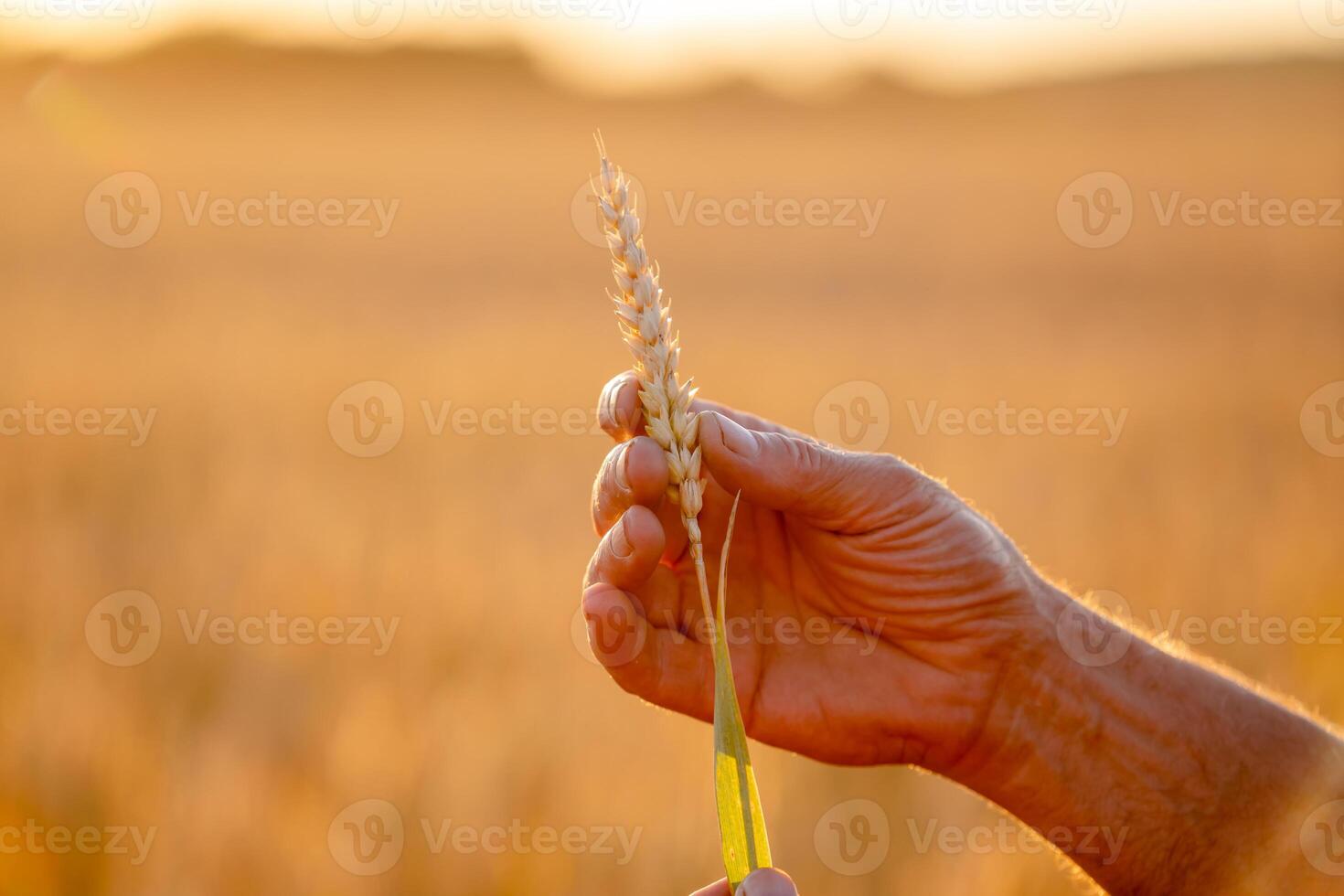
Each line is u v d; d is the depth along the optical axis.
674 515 2.12
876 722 2.15
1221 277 18.48
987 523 2.15
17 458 7.02
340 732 3.93
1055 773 2.12
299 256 19.70
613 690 4.40
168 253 18.88
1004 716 2.12
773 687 2.15
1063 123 47.69
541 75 61.84
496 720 4.11
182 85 56.03
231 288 15.09
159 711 4.03
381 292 15.87
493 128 46.41
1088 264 20.47
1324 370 10.70
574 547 5.95
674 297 16.44
